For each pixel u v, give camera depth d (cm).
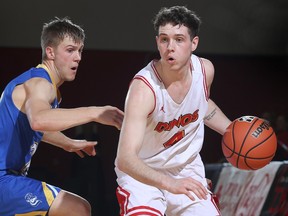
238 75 1695
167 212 630
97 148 1307
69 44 638
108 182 1552
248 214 947
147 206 589
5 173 619
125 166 516
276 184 916
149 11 1581
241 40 1680
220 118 652
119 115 589
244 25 1670
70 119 571
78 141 680
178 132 595
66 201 609
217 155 1614
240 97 1700
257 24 1677
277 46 1695
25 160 631
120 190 609
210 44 1656
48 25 646
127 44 1579
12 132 618
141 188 598
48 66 643
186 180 505
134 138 529
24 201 604
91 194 1248
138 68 1587
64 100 1584
